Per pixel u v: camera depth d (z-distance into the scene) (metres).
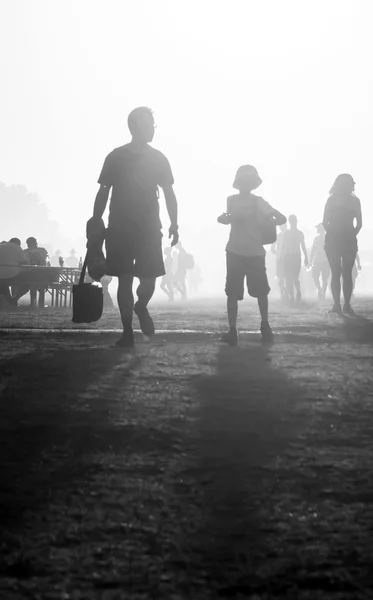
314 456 4.85
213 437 5.23
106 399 6.24
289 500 4.14
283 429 5.44
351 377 7.31
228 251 10.05
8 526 3.80
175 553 3.51
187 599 3.13
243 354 8.84
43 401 6.18
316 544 3.60
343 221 16.78
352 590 3.20
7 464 4.70
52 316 17.17
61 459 4.79
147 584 3.24
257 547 3.57
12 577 3.31
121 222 9.32
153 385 6.83
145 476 4.50
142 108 9.40
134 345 9.62
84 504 4.07
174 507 4.04
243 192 10.13
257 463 4.71
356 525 3.81
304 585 3.23
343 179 16.97
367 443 5.14
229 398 6.33
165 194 9.52
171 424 5.54
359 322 13.91
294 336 10.84
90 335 10.98
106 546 3.58
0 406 6.00
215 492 4.25
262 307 10.16
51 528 3.78
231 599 3.13
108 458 4.80
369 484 4.38
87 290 10.36
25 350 9.13
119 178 9.34
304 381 7.08
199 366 7.88
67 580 3.27
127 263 9.38
